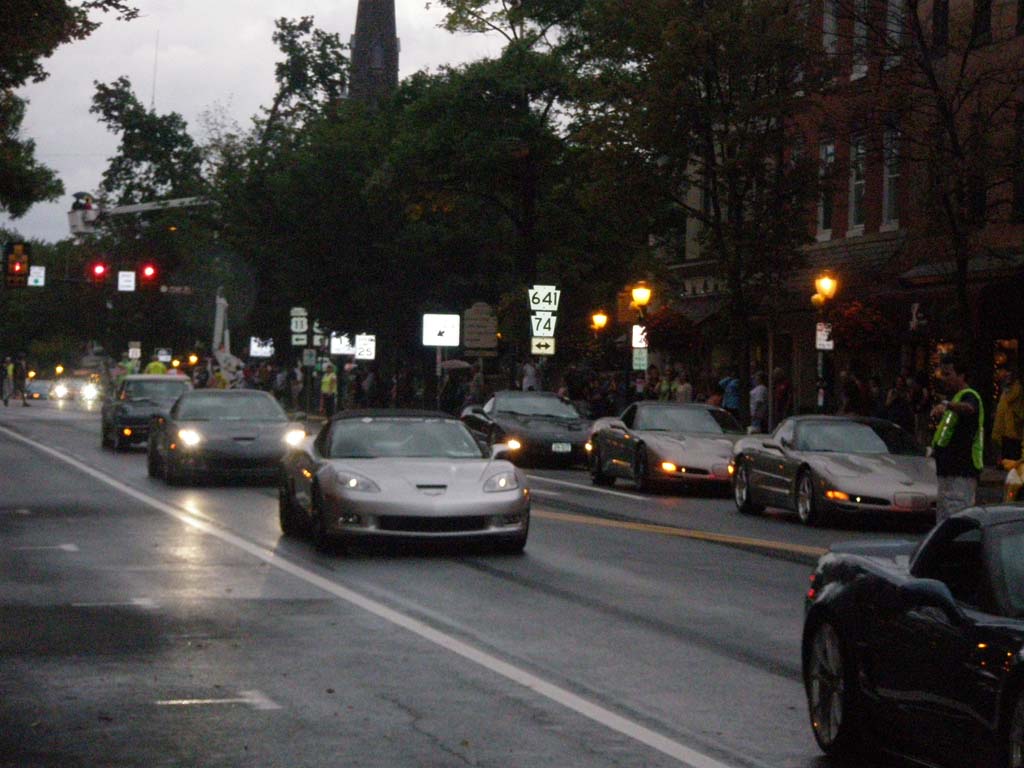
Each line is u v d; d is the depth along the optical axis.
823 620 9.21
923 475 24.78
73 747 9.08
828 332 38.19
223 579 16.88
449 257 66.00
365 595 15.70
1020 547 7.88
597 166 41.47
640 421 33.03
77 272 119.75
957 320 32.81
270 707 10.26
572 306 58.91
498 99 54.62
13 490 29.47
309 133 70.75
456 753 9.01
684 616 14.55
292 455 21.33
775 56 40.00
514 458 40.75
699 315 56.19
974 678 7.43
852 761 8.94
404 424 20.97
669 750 9.13
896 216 45.09
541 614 14.55
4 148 39.97
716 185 41.50
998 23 38.19
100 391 105.00
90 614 14.31
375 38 149.00
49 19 27.36
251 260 71.00
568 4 53.81
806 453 25.77
